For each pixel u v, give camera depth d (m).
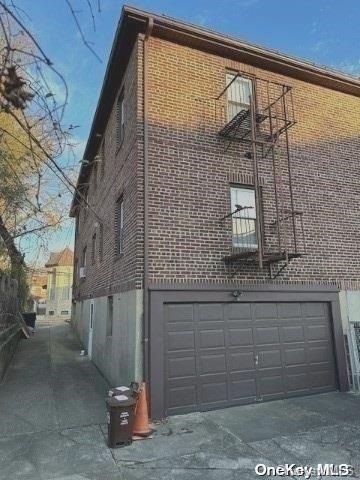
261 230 8.96
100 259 12.83
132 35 8.88
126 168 9.20
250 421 6.77
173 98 8.72
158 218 7.96
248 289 8.46
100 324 11.97
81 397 8.41
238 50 9.52
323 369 8.98
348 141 10.68
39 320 34.56
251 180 9.12
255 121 9.05
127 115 9.40
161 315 7.51
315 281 9.30
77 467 4.94
